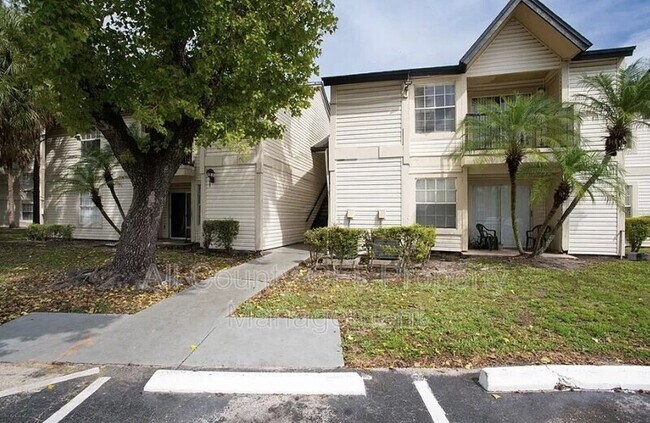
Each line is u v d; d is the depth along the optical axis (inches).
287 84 257.3
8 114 445.7
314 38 261.3
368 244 312.0
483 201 451.5
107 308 196.4
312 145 631.8
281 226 497.4
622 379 114.8
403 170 400.8
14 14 363.3
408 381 118.3
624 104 302.4
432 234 319.3
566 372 117.4
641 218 381.7
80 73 201.9
